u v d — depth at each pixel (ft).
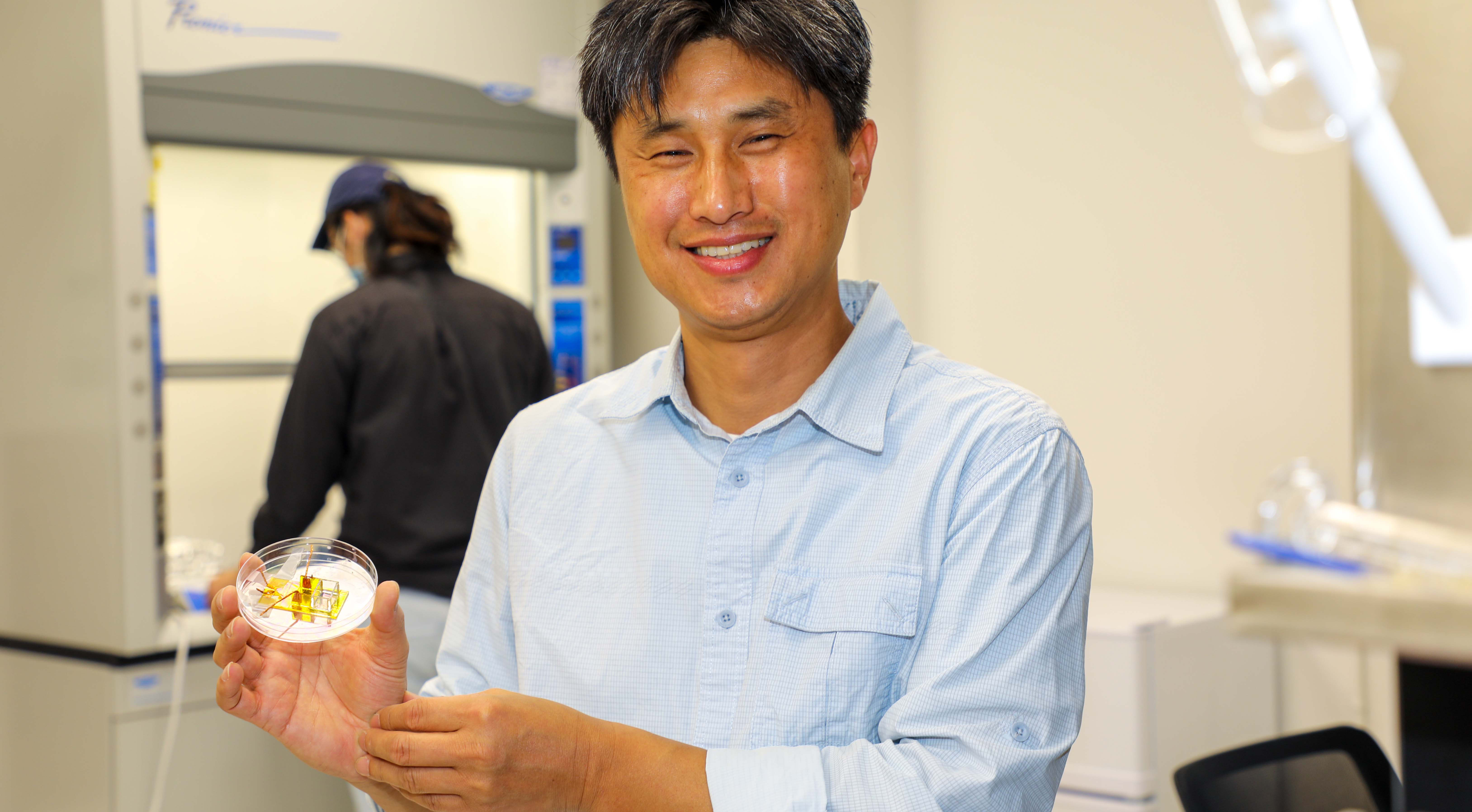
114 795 7.32
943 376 3.16
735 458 3.16
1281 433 8.13
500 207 9.52
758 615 3.03
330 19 8.04
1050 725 2.73
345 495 7.62
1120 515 8.89
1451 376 7.27
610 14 2.95
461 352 7.64
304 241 9.53
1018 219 9.38
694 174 2.90
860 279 9.56
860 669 2.88
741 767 2.58
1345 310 7.82
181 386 9.07
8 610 8.20
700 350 3.19
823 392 3.09
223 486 9.34
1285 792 4.85
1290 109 4.83
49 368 7.75
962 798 2.58
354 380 7.42
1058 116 9.12
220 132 7.61
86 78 7.32
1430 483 7.38
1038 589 2.79
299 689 2.75
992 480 2.85
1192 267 8.50
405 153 8.38
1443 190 7.05
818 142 2.91
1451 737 6.13
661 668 3.11
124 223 7.25
